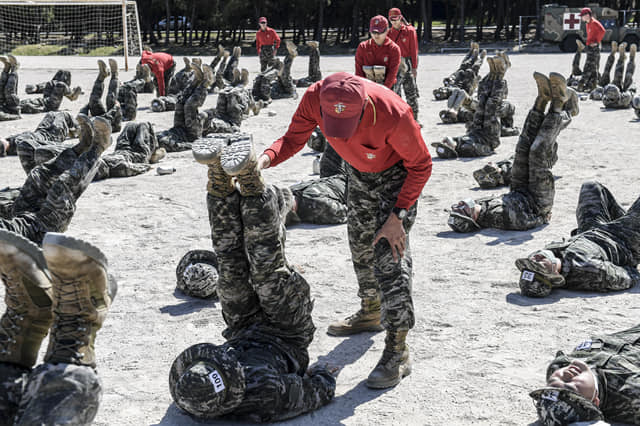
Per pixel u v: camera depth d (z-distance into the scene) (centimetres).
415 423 332
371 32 870
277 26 5916
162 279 557
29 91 1869
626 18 3941
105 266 243
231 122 1275
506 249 607
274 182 892
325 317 471
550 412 309
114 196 844
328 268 573
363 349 422
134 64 3006
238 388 315
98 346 431
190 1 5125
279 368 344
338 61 3183
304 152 1116
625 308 465
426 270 562
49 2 2831
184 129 1168
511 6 5219
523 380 372
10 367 253
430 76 2323
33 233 487
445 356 406
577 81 1917
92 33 4725
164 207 791
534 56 3297
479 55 1591
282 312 351
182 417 340
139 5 5266
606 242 507
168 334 448
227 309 359
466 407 346
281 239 350
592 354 338
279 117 1477
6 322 253
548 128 648
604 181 845
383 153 361
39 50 4344
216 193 336
